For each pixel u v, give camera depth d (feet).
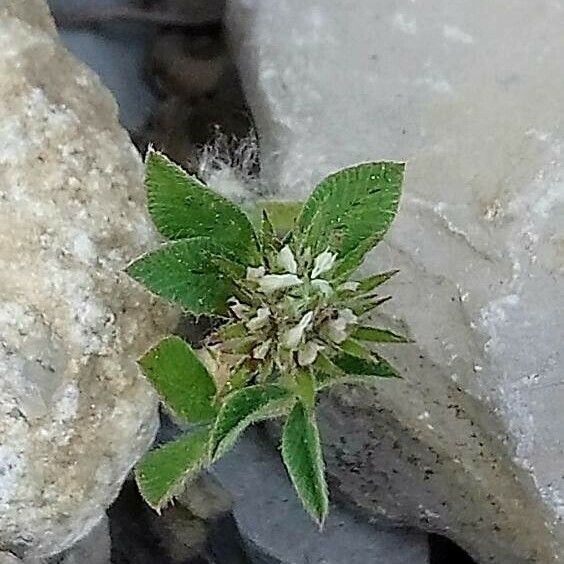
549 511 0.33
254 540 0.39
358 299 0.28
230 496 0.39
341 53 0.36
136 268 0.26
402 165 0.26
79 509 0.29
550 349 0.32
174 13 0.43
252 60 0.37
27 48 0.30
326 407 0.35
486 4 0.35
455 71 0.35
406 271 0.33
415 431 0.34
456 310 0.33
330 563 0.38
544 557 0.34
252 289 0.27
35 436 0.28
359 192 0.26
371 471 0.36
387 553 0.39
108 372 0.29
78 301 0.29
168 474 0.27
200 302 0.27
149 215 0.29
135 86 0.43
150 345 0.30
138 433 0.30
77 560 0.35
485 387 0.33
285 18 0.37
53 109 0.30
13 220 0.28
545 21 0.35
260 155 0.37
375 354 0.30
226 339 0.27
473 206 0.33
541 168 0.33
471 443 0.34
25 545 0.29
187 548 0.39
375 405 0.34
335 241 0.27
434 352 0.33
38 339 0.28
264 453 0.39
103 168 0.30
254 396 0.26
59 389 0.28
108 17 0.42
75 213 0.29
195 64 0.42
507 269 0.32
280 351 0.27
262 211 0.28
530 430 0.32
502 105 0.34
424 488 0.36
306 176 0.35
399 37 0.36
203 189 0.26
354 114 0.35
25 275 0.28
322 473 0.25
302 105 0.36
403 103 0.35
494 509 0.35
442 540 0.40
